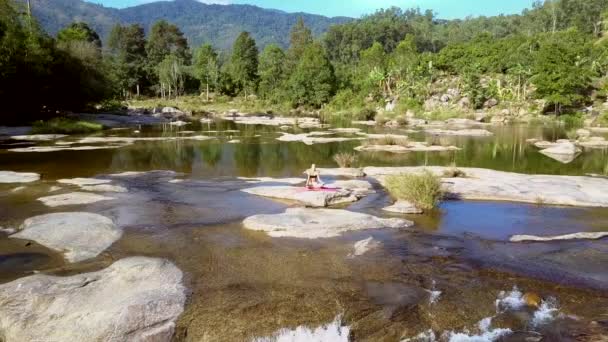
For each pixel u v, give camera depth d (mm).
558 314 9344
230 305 9398
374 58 122812
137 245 13086
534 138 46812
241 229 14625
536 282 10844
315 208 17375
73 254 12203
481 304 9688
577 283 10805
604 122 62969
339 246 13094
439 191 18453
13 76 45781
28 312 8789
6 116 51125
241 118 78062
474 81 88625
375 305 9516
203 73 132875
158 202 18312
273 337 8414
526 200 19156
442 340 8391
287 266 11547
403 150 36312
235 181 23125
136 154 33375
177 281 10445
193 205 17875
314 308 9352
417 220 16188
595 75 87625
